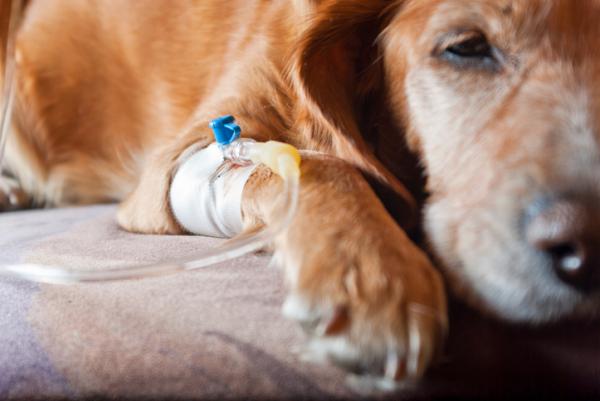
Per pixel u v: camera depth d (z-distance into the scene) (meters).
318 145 1.51
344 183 1.17
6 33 2.33
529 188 1.07
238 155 1.33
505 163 1.15
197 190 1.45
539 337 0.99
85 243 1.53
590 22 1.27
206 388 0.91
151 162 1.70
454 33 1.35
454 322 1.03
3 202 2.37
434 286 0.96
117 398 0.93
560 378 0.91
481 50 1.34
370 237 1.01
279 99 1.66
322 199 1.12
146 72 2.22
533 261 1.02
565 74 1.24
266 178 1.28
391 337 0.87
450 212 1.24
